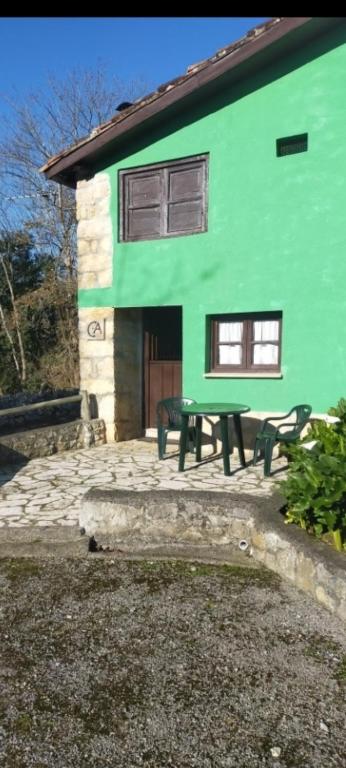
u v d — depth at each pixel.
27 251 18.66
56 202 17.58
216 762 1.98
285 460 6.43
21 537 4.02
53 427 7.12
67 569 3.68
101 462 6.50
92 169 7.62
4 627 2.94
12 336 17.56
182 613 3.05
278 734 2.11
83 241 7.76
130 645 2.74
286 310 6.36
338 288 6.06
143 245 7.29
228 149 6.57
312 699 2.31
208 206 6.79
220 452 6.94
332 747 2.04
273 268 6.41
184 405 6.50
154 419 8.30
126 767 1.96
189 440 6.95
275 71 6.19
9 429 8.09
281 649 2.68
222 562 3.73
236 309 6.68
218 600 3.19
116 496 4.12
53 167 7.49
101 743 2.08
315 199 6.11
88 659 2.63
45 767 1.96
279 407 6.49
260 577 3.48
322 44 5.90
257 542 3.74
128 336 7.94
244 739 2.09
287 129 6.19
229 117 6.52
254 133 6.39
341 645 2.71
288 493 3.49
